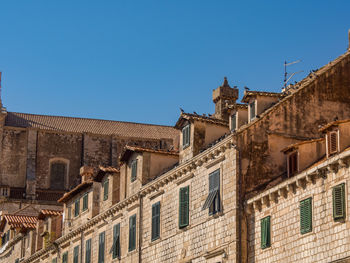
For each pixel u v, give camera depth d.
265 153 48.75
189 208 53.78
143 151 62.91
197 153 55.75
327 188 39.66
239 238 46.81
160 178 58.38
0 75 133.00
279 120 49.56
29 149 129.00
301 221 41.31
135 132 136.75
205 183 51.97
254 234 46.31
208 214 50.75
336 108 50.78
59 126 133.62
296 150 46.06
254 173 48.19
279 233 43.53
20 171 129.12
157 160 63.34
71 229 79.38
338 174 38.94
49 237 86.06
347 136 41.53
